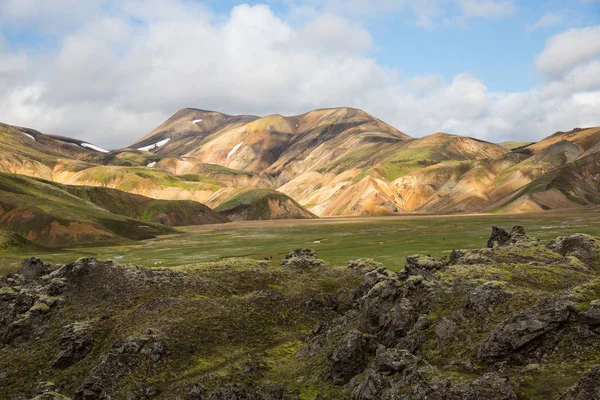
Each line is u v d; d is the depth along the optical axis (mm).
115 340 73562
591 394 35812
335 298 97812
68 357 73562
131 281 94562
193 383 62438
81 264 99750
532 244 88125
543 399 39000
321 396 55406
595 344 43188
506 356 46438
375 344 60406
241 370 66188
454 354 50625
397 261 140500
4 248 188250
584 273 70938
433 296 62812
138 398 61594
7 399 67500
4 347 80750
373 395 48750
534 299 54406
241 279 104812
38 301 89250
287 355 72750
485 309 55312
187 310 83375
